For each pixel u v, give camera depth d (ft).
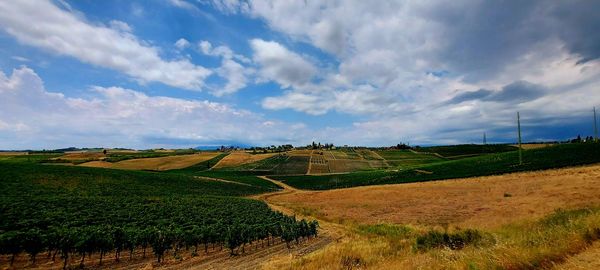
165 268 79.66
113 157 578.25
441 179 266.98
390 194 219.00
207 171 514.68
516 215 106.63
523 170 231.71
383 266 45.21
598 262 26.27
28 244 79.20
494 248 33.55
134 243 92.38
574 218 55.72
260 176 495.00
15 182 219.82
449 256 37.76
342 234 119.44
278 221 149.89
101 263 84.79
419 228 100.22
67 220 128.06
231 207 209.05
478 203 147.02
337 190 293.84
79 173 289.33
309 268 51.29
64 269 76.79
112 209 167.12
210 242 113.19
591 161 216.74
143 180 314.96
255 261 83.46
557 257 29.19
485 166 286.87
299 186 405.59
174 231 106.01
